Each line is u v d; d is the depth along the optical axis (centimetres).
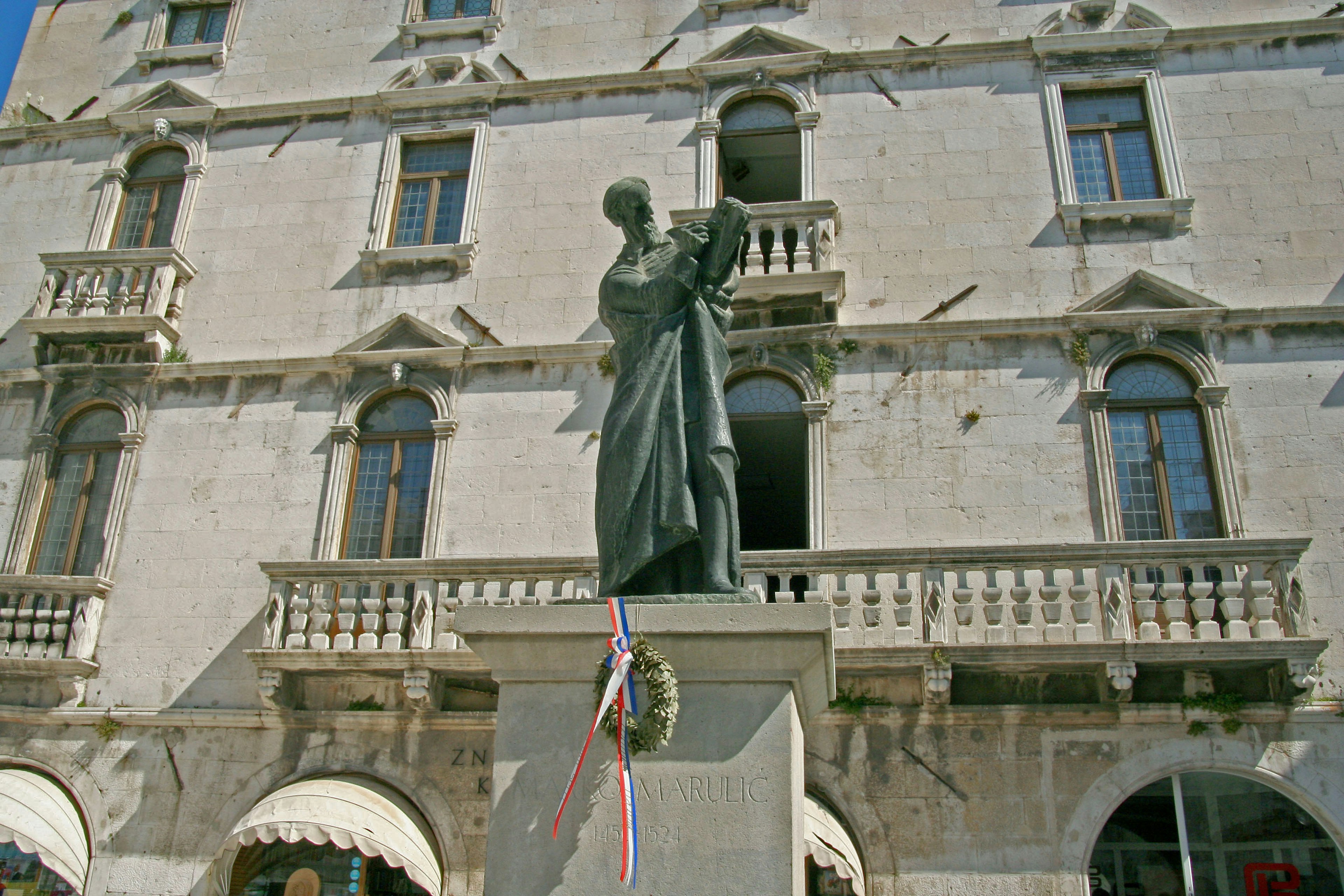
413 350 1462
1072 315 1343
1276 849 1100
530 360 1448
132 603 1395
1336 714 1120
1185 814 1121
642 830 458
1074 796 1116
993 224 1432
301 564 1267
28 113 1752
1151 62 1495
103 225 1645
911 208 1455
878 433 1329
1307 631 1089
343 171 1625
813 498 1305
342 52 1720
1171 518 1265
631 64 1630
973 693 1163
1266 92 1459
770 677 481
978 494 1288
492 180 1582
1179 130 1455
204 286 1579
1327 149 1420
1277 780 1106
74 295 1552
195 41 1794
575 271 1505
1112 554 1126
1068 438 1300
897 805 1130
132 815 1273
